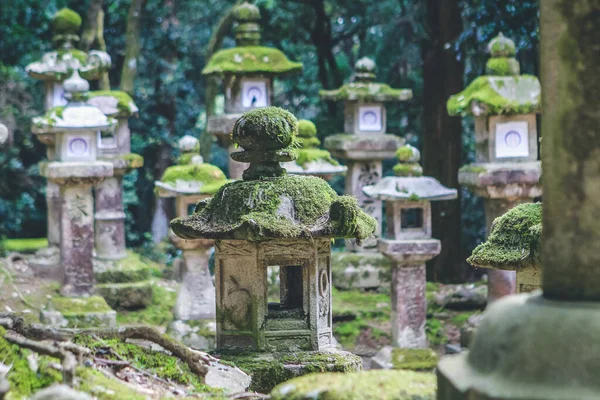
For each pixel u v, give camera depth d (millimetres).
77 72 12398
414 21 16750
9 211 18844
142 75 19703
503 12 14219
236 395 5496
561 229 3646
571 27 3619
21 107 18578
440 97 16469
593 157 3594
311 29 18609
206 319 12305
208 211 6770
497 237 6699
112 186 14305
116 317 13539
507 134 11898
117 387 5016
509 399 3365
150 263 16844
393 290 12516
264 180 6738
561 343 3404
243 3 13953
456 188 16438
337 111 19125
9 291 12711
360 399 4070
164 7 19734
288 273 7258
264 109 6965
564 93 3633
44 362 5078
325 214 6598
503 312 3604
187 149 12250
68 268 12570
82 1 18672
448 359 3816
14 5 18266
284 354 6742
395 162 19828
